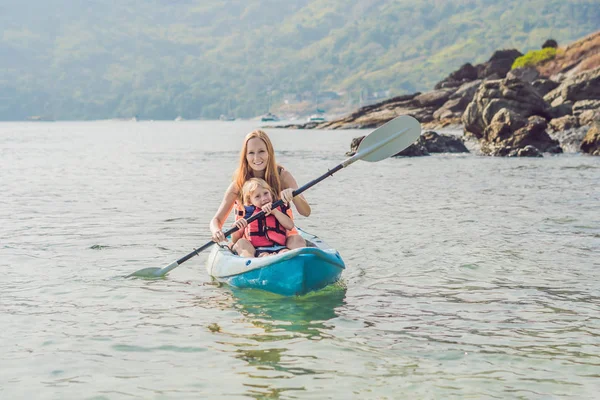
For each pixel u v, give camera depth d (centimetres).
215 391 400
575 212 1078
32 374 428
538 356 456
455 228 934
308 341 485
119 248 819
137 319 537
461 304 575
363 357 454
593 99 3625
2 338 493
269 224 672
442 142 2633
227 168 2159
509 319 535
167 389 404
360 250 789
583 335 498
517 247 803
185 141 4781
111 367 438
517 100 3008
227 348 471
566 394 396
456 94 5934
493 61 7012
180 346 475
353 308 565
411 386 407
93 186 1579
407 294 606
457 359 450
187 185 1602
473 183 1541
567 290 618
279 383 412
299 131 6469
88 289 628
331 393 397
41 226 981
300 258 595
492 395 395
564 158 2281
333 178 1706
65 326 520
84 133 7506
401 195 1330
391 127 752
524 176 1684
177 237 895
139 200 1301
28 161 2525
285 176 716
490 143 2609
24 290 623
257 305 576
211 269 680
